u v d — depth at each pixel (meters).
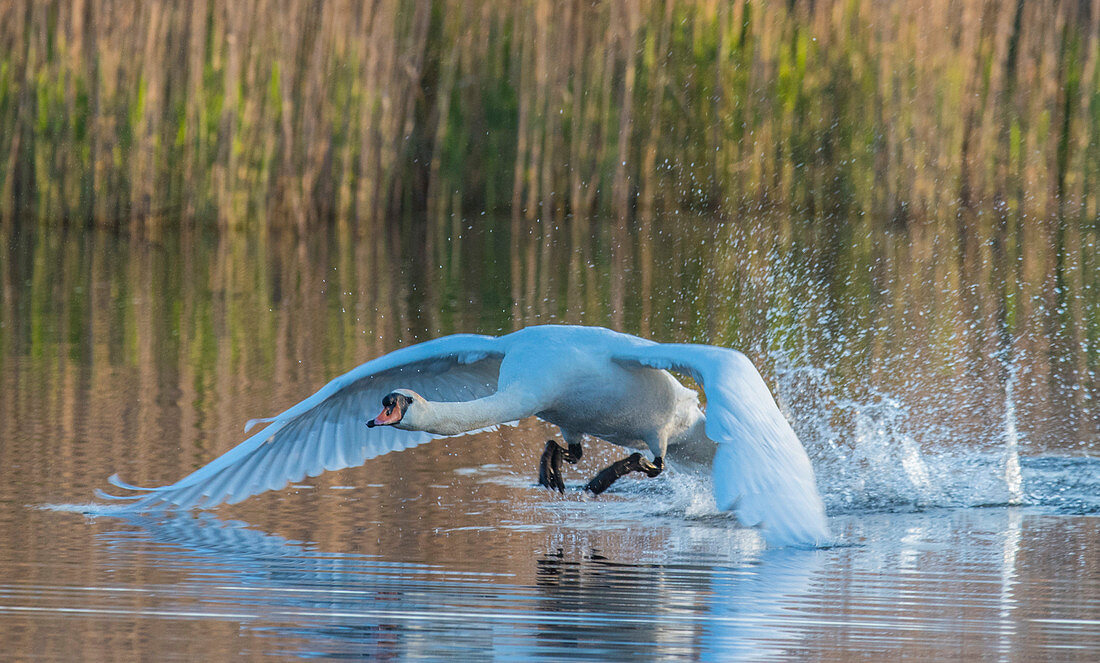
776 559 7.40
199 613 6.29
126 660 5.66
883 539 7.92
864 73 23.34
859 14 23.27
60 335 14.89
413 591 6.69
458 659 5.75
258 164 23.02
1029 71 23.70
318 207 23.98
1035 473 9.76
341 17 23.14
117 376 12.76
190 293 17.72
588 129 23.98
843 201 23.92
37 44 22.56
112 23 22.39
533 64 23.98
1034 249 20.95
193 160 22.89
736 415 6.64
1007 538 7.96
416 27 24.48
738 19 23.66
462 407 7.59
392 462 9.80
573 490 9.21
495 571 7.09
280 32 22.72
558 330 8.12
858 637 6.03
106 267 19.58
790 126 23.66
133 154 22.53
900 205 23.41
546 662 5.71
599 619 6.26
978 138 23.72
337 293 17.75
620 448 10.59
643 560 7.33
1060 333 15.04
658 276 18.78
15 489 8.64
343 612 6.32
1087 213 24.09
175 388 12.24
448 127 24.88
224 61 22.69
